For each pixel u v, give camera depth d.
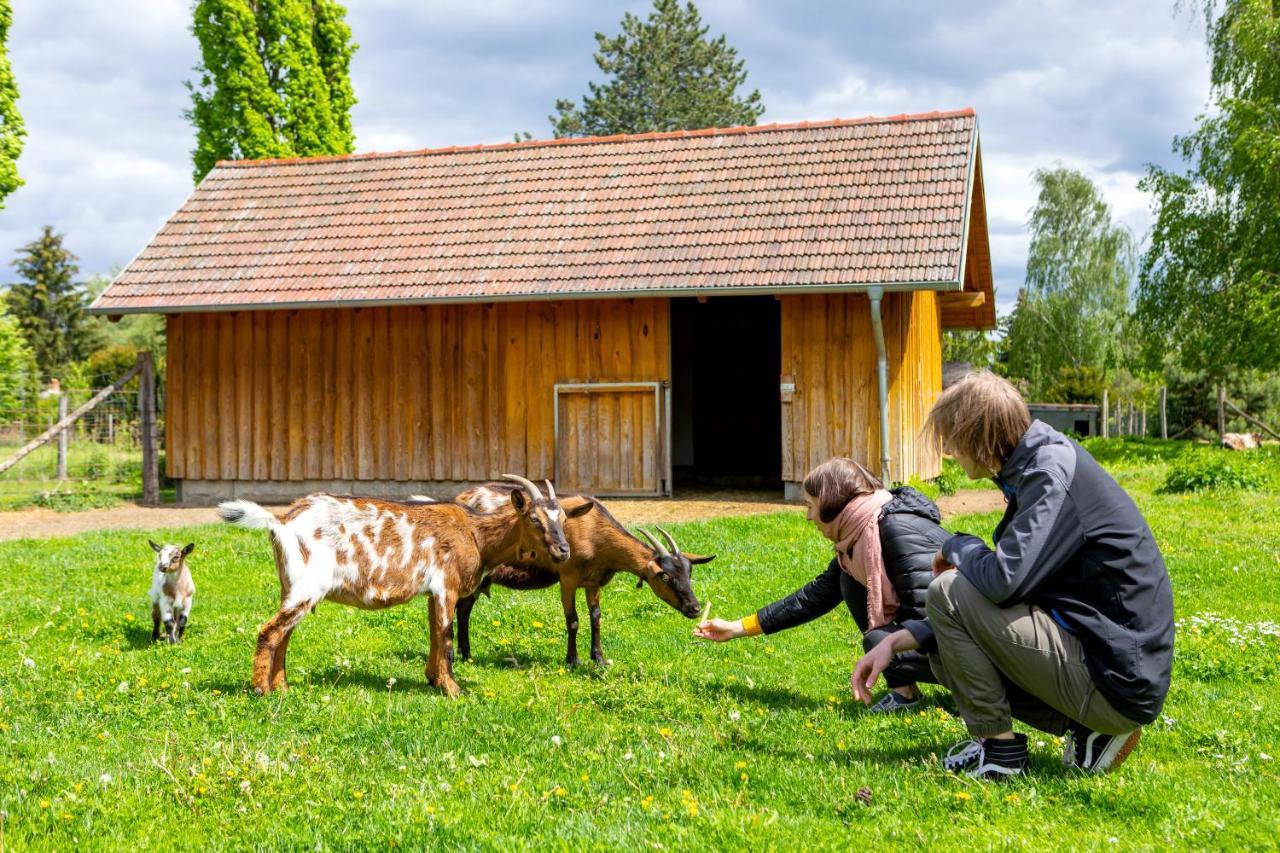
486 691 6.84
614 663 7.70
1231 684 6.90
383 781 4.80
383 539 6.74
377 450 18.19
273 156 31.14
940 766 4.91
